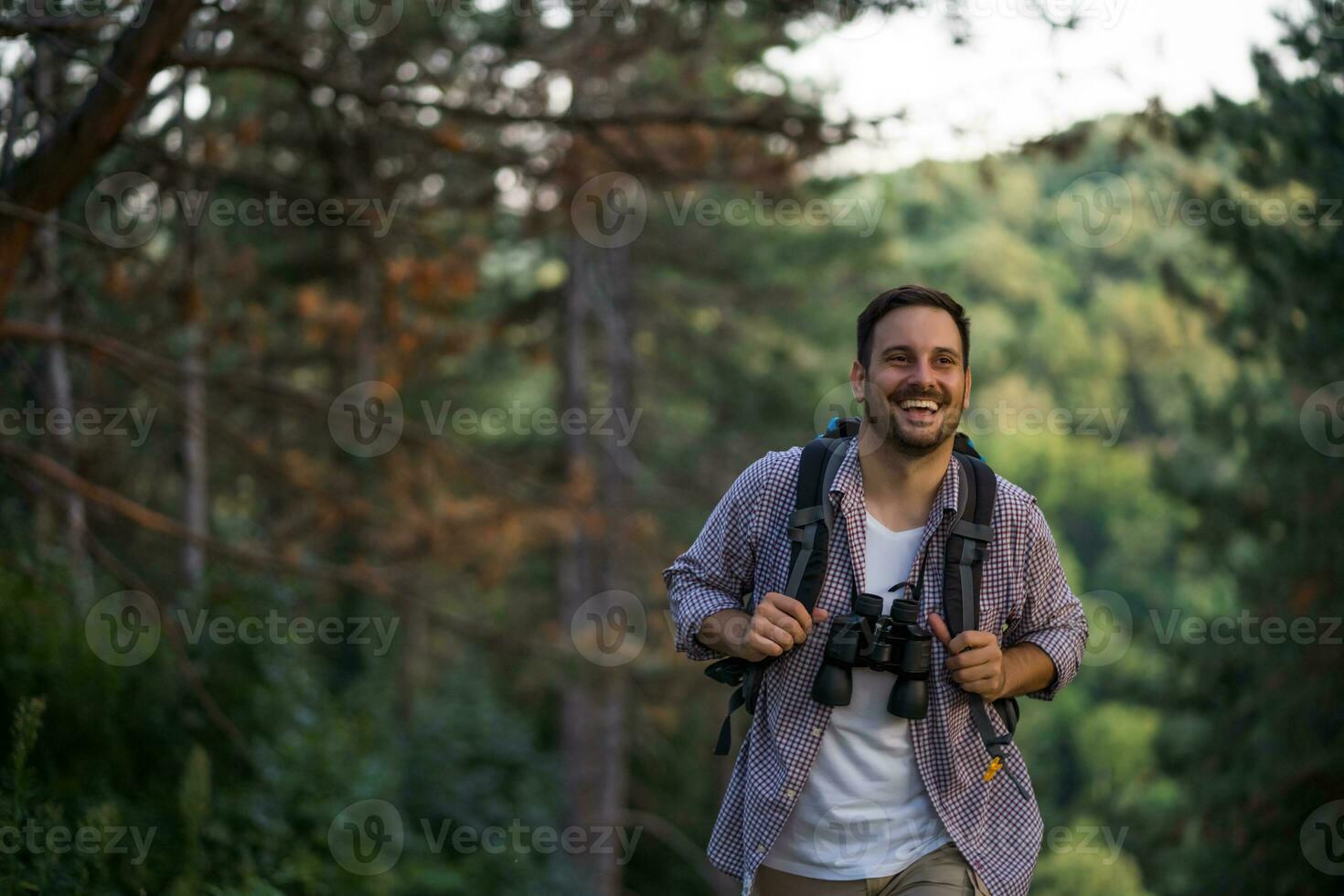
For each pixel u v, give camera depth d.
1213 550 11.34
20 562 7.45
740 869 2.97
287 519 11.66
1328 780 8.77
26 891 4.67
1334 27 8.08
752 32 9.52
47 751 6.23
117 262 7.77
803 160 8.20
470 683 17.14
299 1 8.68
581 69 8.73
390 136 8.93
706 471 19.42
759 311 19.67
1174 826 10.73
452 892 12.70
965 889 2.75
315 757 8.84
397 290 8.95
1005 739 2.75
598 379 19.69
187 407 8.36
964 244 39.22
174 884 5.81
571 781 17.41
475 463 10.45
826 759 2.81
